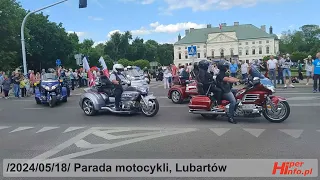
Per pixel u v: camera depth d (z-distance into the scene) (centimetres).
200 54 13000
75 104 1493
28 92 2091
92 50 9512
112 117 1070
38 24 6397
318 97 1357
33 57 6506
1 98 1933
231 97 893
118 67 1081
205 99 929
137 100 1081
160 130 830
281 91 1639
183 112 1120
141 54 12194
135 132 816
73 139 764
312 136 722
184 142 701
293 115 976
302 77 2286
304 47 12938
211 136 748
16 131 881
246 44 12444
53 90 1440
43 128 911
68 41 6944
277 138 712
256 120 925
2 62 4512
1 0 4591
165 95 1730
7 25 4625
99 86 1144
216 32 12625
